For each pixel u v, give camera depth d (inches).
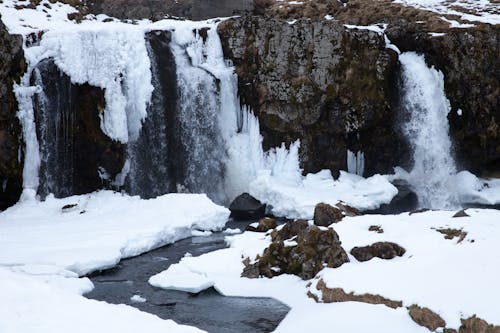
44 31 762.8
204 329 392.5
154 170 818.8
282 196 765.3
